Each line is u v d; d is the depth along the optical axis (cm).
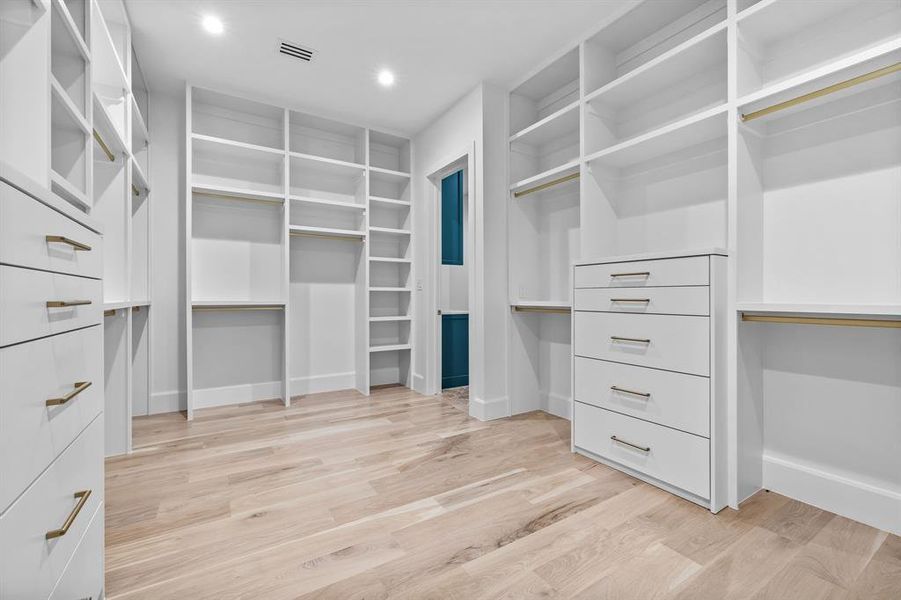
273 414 304
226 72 281
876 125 156
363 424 280
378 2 215
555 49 258
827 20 168
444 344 395
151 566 131
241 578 125
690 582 124
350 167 359
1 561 60
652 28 232
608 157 234
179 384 314
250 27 234
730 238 172
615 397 204
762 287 184
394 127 372
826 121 168
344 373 385
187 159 291
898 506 148
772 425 184
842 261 164
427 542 144
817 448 171
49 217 78
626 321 199
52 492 78
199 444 242
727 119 179
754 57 180
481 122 294
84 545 95
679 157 222
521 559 135
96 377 105
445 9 221
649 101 236
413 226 386
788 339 179
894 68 138
